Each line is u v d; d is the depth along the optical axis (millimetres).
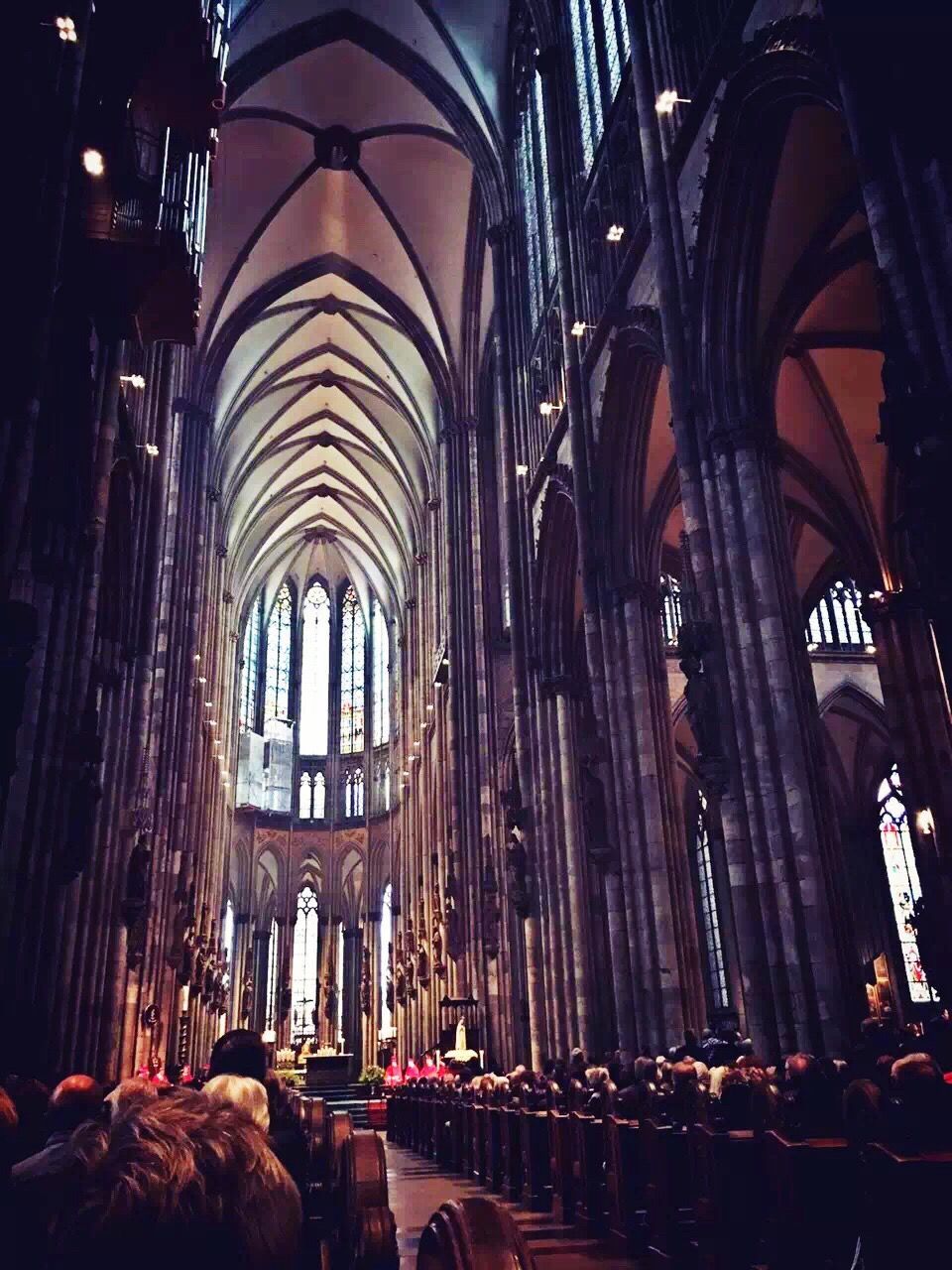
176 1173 1435
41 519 14109
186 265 15391
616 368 19922
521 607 27531
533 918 25156
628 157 20219
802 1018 12484
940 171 9766
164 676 32969
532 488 26953
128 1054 24625
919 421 8742
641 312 18406
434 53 32406
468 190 37500
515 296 30062
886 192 10305
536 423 27625
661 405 21562
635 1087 10539
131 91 15297
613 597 20766
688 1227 8656
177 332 16828
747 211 15242
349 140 37156
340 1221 5156
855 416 22938
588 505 21609
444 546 42969
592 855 19359
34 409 10414
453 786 36656
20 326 10367
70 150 11422
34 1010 13227
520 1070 17484
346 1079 45156
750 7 14680
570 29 25203
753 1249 7230
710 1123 8828
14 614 9375
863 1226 4945
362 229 40625
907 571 23734
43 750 13555
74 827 14312
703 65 16891
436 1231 1846
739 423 15266
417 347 42156
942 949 21156
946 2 10188
